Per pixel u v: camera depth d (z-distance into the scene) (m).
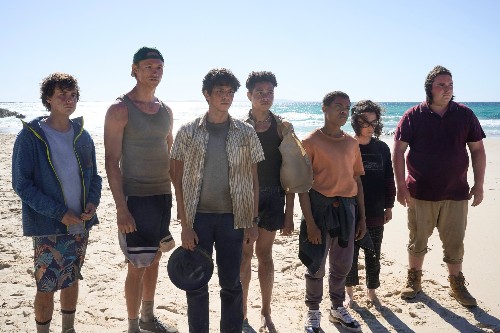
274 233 3.90
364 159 4.26
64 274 3.31
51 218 3.25
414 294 4.57
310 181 3.74
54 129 3.37
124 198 3.45
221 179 3.40
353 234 3.94
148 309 3.89
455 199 4.43
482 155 4.55
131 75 3.65
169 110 3.78
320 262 3.87
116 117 3.44
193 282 3.30
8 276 5.04
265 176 3.79
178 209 3.45
